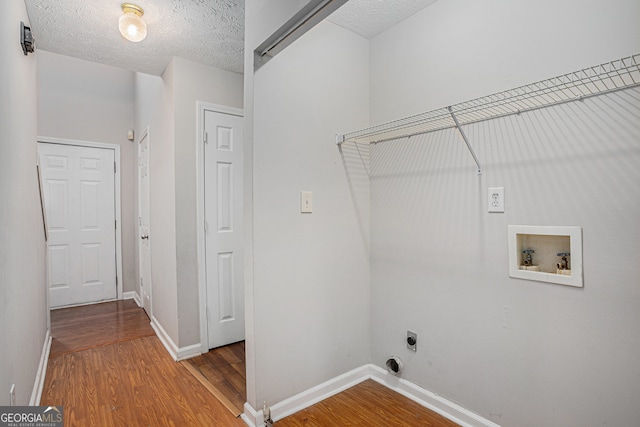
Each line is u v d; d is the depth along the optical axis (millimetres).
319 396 1968
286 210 1852
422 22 1910
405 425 1712
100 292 4195
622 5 1212
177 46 2381
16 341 1429
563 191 1359
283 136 1837
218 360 2500
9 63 1415
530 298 1468
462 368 1721
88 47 2381
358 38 2191
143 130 3725
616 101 1225
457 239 1738
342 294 2100
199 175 2633
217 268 2723
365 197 2229
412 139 1969
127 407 1868
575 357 1338
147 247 3561
